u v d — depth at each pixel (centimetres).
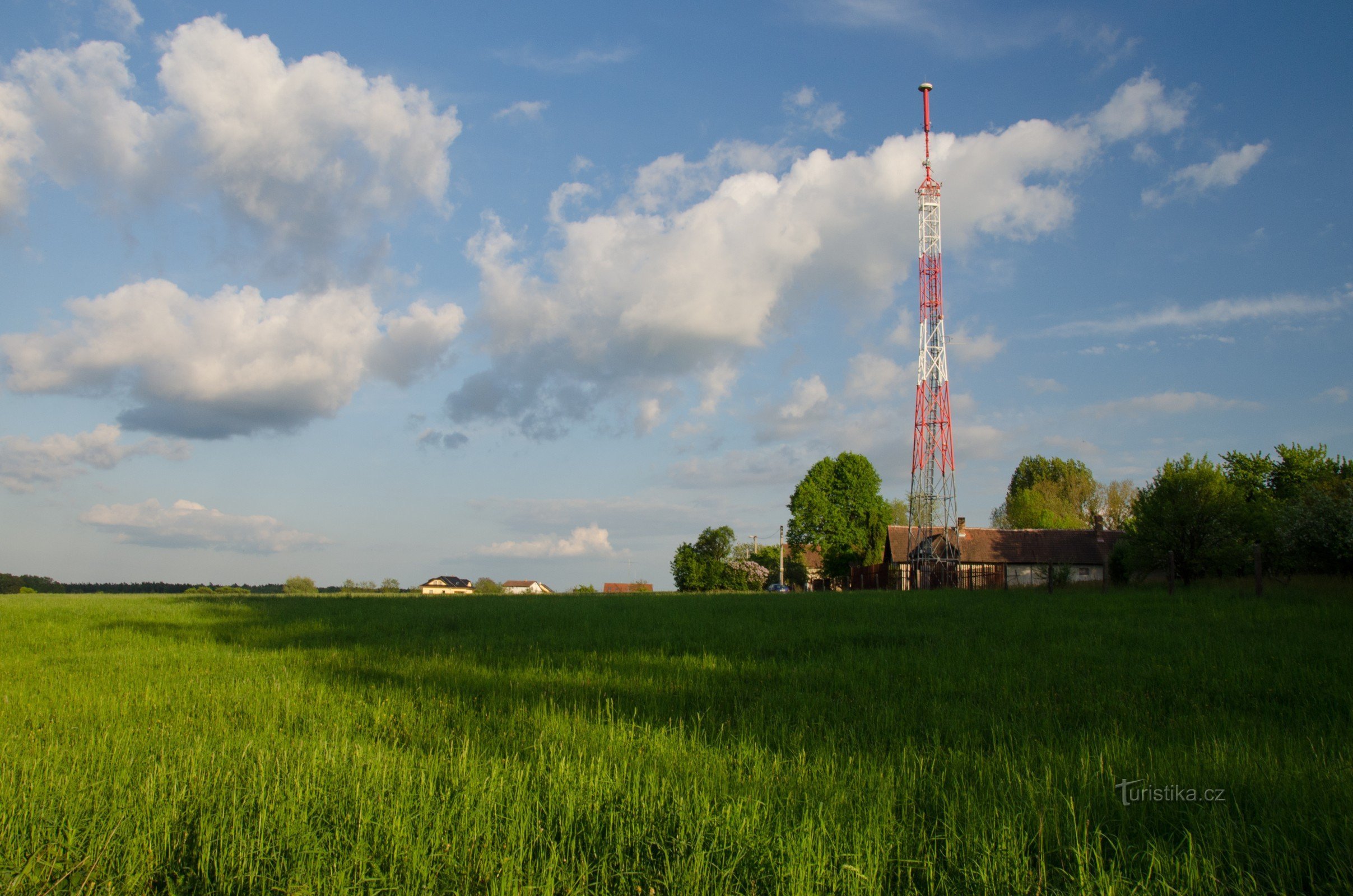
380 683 1121
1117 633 1538
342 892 436
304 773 614
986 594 3080
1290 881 458
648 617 2259
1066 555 6166
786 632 1778
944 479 5253
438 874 463
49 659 1423
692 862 471
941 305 5306
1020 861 479
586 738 759
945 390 5284
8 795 563
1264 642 1355
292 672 1236
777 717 879
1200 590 2545
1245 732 787
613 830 520
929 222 5350
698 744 740
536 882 451
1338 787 593
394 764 639
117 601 3609
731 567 8269
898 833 516
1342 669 1106
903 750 725
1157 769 644
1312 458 5325
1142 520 3397
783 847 485
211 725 844
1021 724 834
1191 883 451
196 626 2120
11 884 450
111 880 459
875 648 1492
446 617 2386
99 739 769
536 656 1423
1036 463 10588
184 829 512
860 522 8356
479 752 707
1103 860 489
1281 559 3184
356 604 3284
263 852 486
